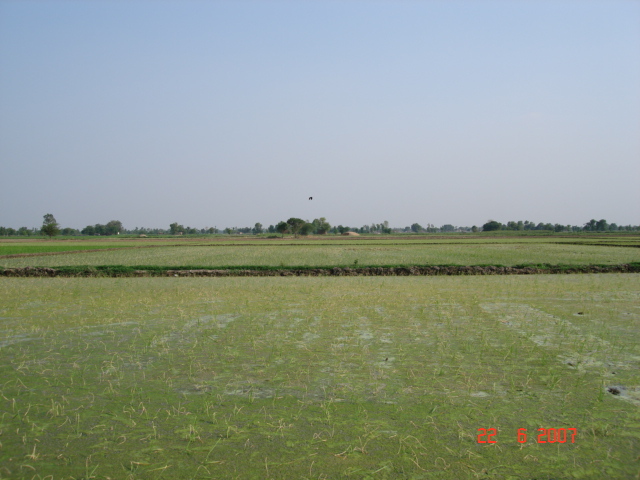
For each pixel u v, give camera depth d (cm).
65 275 2591
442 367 878
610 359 924
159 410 691
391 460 551
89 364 903
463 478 513
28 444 589
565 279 2323
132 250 5338
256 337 1101
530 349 992
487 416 667
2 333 1145
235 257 3912
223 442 595
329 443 592
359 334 1126
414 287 2008
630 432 617
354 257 3838
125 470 530
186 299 1661
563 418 659
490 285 2073
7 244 7450
